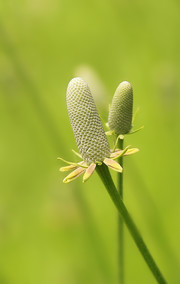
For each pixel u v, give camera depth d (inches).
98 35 32.6
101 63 32.1
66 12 33.0
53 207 22.6
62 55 32.6
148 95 27.8
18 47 28.4
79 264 21.0
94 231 19.4
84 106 11.7
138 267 21.1
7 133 29.9
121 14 30.5
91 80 15.2
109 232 23.9
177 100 25.1
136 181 17.9
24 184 28.3
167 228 22.6
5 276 23.2
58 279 22.2
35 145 29.0
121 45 31.9
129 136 26.8
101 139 11.7
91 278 20.3
